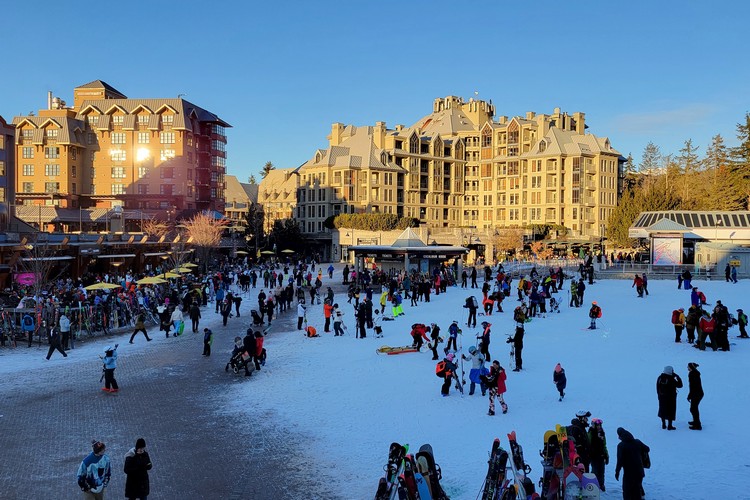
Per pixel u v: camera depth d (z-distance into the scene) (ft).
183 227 290.97
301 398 72.18
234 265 273.33
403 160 394.32
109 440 58.70
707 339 94.68
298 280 180.55
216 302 151.23
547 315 122.93
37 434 60.34
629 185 456.04
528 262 245.65
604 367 80.48
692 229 203.92
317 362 90.84
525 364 83.66
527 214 383.86
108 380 75.66
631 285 165.89
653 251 186.70
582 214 367.86
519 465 43.42
